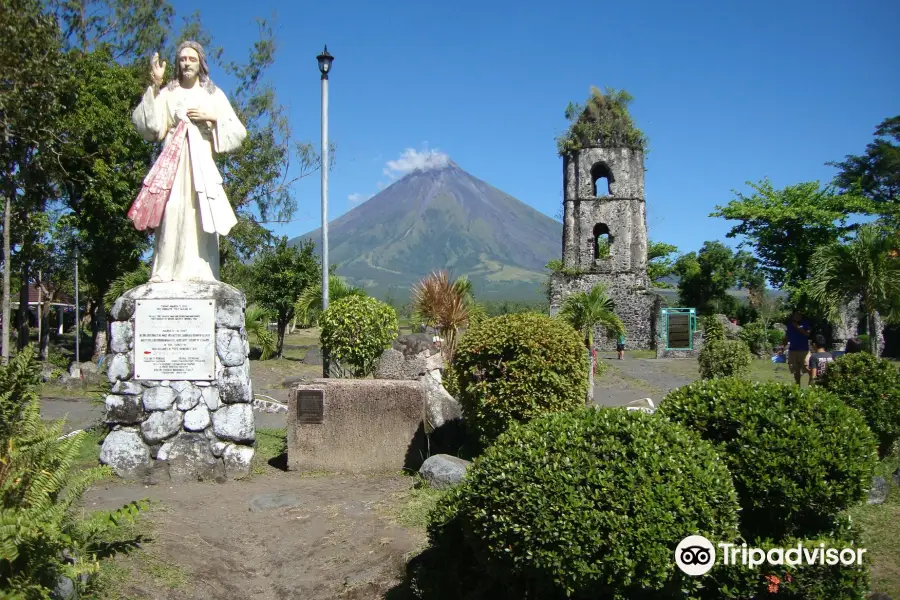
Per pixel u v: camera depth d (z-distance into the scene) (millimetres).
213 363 9516
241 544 7113
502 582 5172
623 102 44500
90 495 8383
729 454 5895
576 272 43000
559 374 8977
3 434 5770
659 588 4480
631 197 43156
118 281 26391
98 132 26438
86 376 20656
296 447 9844
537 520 4578
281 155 33688
